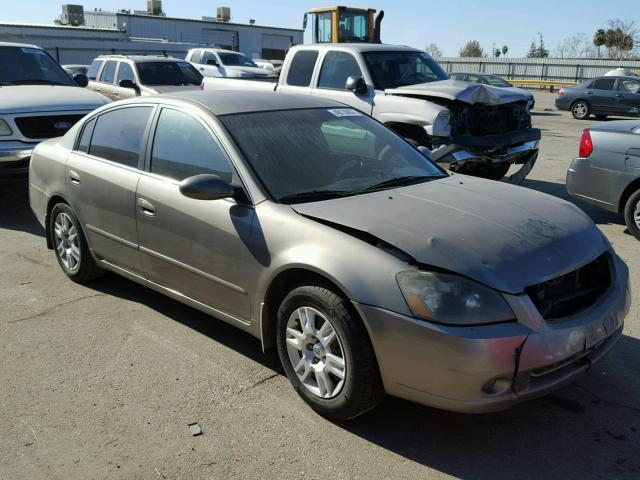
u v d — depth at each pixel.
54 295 5.04
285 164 3.80
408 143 4.59
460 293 2.84
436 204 3.49
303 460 2.99
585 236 3.38
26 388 3.63
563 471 2.92
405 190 3.75
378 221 3.22
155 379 3.73
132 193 4.30
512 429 3.24
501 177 9.16
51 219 5.36
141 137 4.41
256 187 3.60
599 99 20.94
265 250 3.43
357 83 8.38
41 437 3.17
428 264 2.92
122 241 4.50
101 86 14.62
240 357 4.00
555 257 3.11
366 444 3.12
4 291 5.13
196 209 3.82
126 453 3.05
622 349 4.06
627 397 3.52
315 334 3.27
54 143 5.42
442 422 3.30
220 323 4.49
